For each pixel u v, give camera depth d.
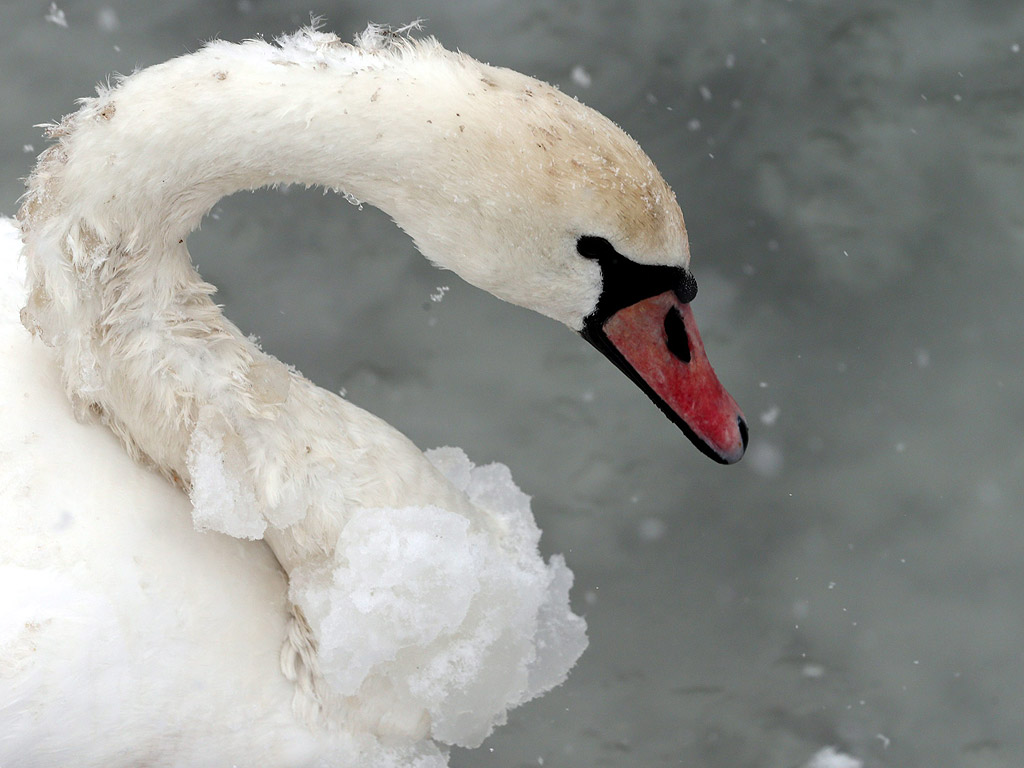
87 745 5.19
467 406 9.70
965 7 11.87
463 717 5.79
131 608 5.17
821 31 11.72
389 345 9.95
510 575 5.80
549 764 8.06
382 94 4.84
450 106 4.90
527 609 5.87
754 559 9.05
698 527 9.20
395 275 10.29
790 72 11.45
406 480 5.56
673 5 11.84
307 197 10.58
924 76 11.41
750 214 10.61
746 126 11.12
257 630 5.41
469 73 4.97
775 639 8.67
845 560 9.03
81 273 4.91
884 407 9.68
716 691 8.43
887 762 8.12
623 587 8.91
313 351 9.85
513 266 5.21
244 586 5.43
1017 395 9.70
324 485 5.30
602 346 5.56
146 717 5.21
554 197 5.00
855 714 8.34
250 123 4.77
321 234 10.44
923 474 9.39
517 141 4.94
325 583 5.40
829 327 10.05
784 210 10.63
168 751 5.35
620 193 5.04
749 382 9.75
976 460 9.44
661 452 9.53
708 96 11.30
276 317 9.98
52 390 5.44
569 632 6.63
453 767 8.01
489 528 6.02
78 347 5.09
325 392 5.62
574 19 11.70
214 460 5.16
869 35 11.68
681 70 11.43
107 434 5.45
